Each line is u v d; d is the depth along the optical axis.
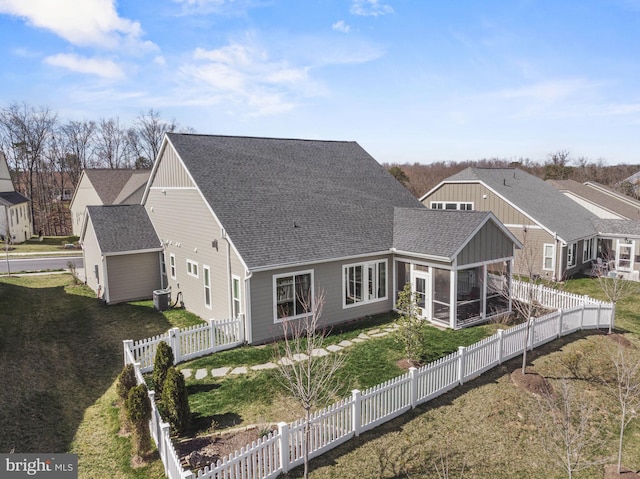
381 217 21.38
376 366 13.80
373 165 26.59
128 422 10.15
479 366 13.62
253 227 17.23
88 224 23.97
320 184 22.17
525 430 11.06
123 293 22.31
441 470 9.27
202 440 9.62
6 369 13.83
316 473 8.91
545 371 14.19
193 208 19.33
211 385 12.62
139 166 77.44
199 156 20.06
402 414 11.25
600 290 26.11
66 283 26.89
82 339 16.91
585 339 17.12
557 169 67.81
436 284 18.50
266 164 21.77
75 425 10.84
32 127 62.38
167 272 22.69
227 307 17.31
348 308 18.48
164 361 11.81
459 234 17.67
